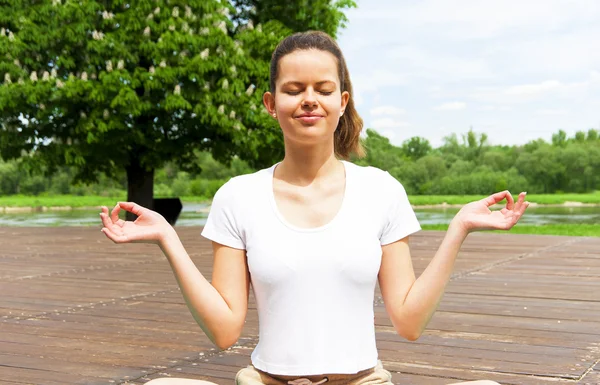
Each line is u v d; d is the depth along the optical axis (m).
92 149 14.43
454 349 3.48
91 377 3.08
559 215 25.75
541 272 6.35
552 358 3.29
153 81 13.94
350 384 1.57
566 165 80.12
